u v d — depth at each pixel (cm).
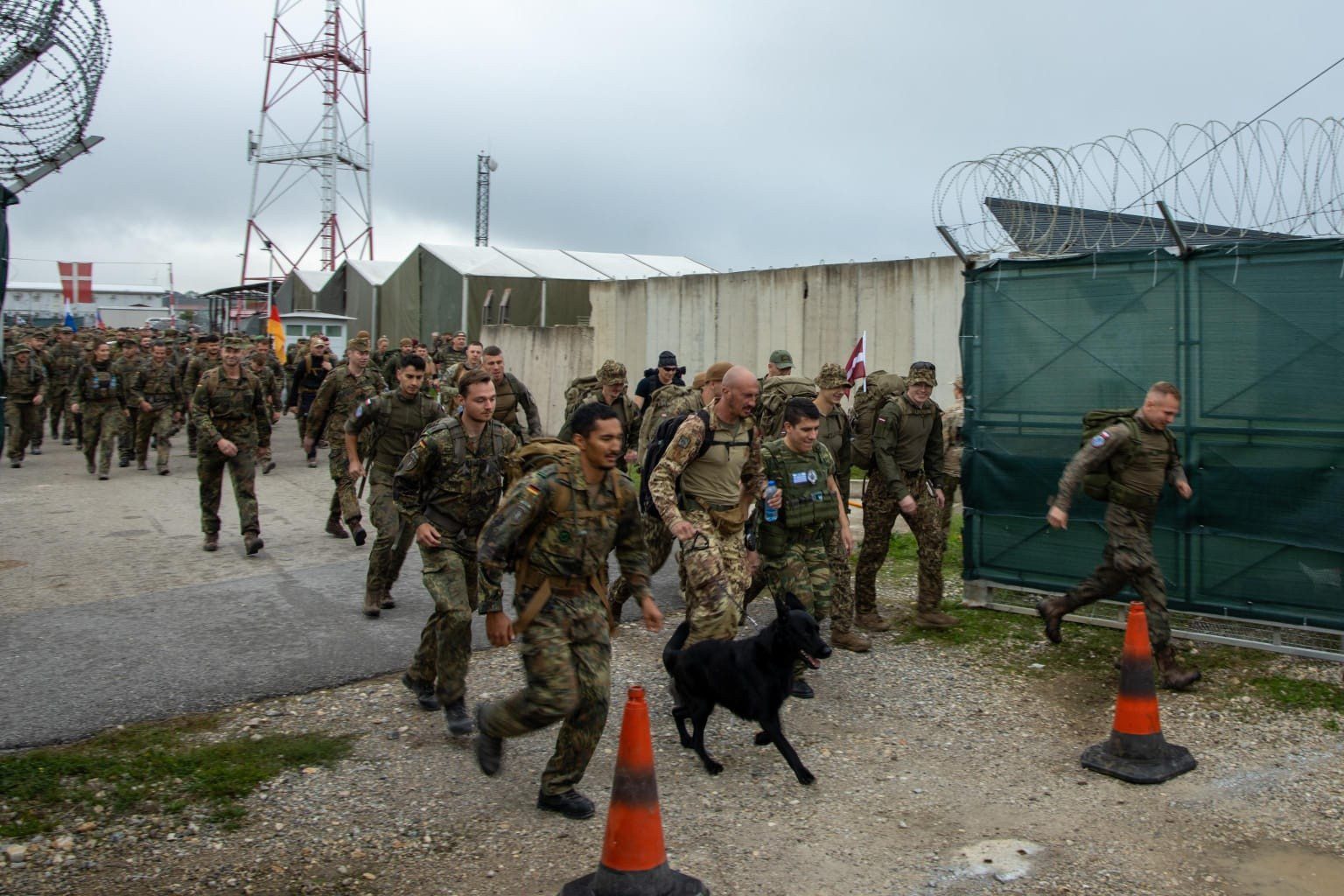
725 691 463
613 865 353
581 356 1725
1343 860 394
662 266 2661
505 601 748
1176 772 470
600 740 509
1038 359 692
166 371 1413
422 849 402
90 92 628
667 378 975
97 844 401
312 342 1734
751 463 539
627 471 1266
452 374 968
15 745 473
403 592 771
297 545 941
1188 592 637
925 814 436
